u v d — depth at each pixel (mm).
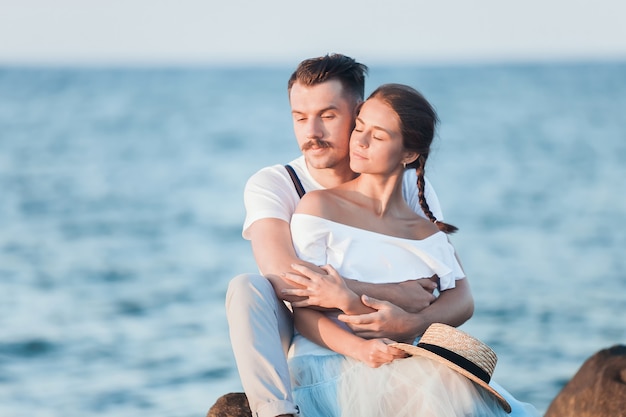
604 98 84625
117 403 12562
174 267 22109
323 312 4570
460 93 93500
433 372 4207
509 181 34969
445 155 43594
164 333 16250
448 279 4773
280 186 4898
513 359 13742
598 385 5465
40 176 39125
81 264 22672
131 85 129250
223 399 5023
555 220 26734
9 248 24812
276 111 77500
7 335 16391
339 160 4812
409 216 4812
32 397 13047
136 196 33781
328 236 4586
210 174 39938
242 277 4391
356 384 4289
